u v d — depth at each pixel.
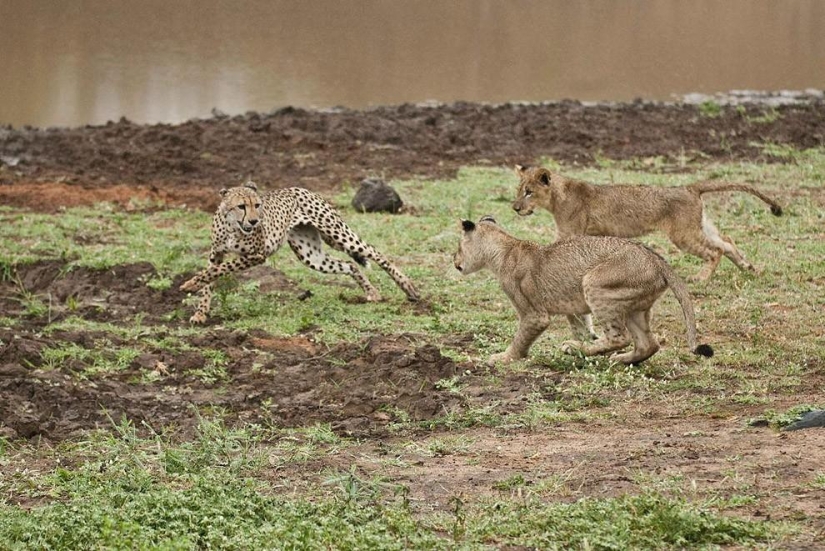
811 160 24.08
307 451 10.66
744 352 13.35
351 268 16.16
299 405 12.27
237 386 12.90
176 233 19.06
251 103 31.77
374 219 19.94
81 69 35.03
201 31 40.69
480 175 23.00
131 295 16.08
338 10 44.72
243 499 9.20
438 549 8.22
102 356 13.52
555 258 13.02
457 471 10.09
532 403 11.92
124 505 9.17
